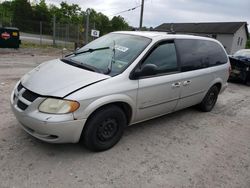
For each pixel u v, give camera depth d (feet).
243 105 24.04
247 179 11.58
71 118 10.60
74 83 11.20
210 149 14.05
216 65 19.15
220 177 11.48
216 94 20.35
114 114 12.18
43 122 10.37
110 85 11.68
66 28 88.58
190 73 16.16
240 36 156.66
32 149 11.96
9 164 10.70
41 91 10.87
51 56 50.16
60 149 12.21
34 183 9.77
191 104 17.80
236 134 16.60
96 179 10.39
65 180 10.14
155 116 14.98
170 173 11.34
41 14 186.09
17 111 11.28
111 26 161.17
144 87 13.05
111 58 13.43
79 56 14.52
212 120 18.66
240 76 35.58
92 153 12.20
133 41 14.37
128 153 12.58
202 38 18.25
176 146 13.91
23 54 48.29
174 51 15.28
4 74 26.99
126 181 10.47
